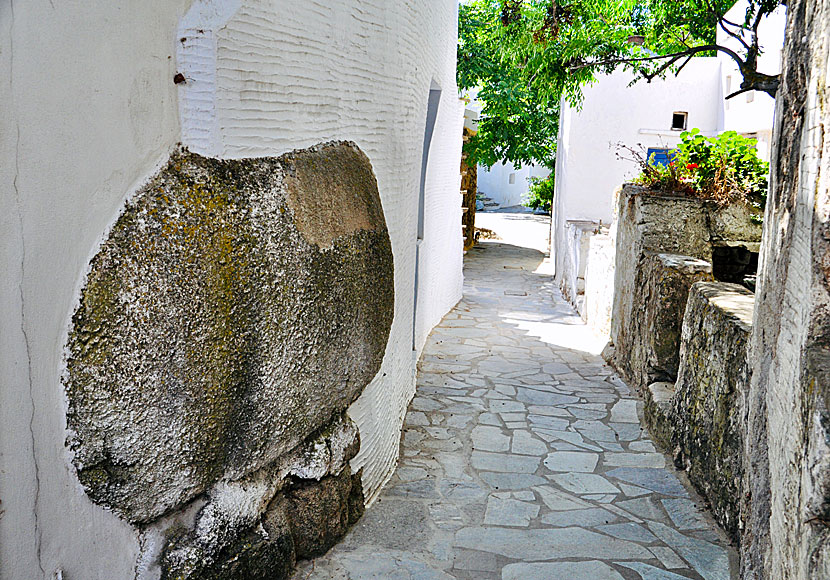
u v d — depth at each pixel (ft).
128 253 6.47
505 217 83.61
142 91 6.63
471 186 54.44
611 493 13.21
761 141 31.37
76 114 5.96
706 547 11.27
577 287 31.91
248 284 7.63
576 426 16.89
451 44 23.72
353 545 10.78
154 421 6.74
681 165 21.12
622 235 22.43
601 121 39.73
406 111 13.21
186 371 6.98
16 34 5.39
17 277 5.57
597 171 40.01
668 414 15.52
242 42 7.72
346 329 9.81
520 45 24.70
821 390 5.74
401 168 13.07
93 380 6.23
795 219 7.54
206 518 7.80
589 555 10.91
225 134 7.61
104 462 6.48
